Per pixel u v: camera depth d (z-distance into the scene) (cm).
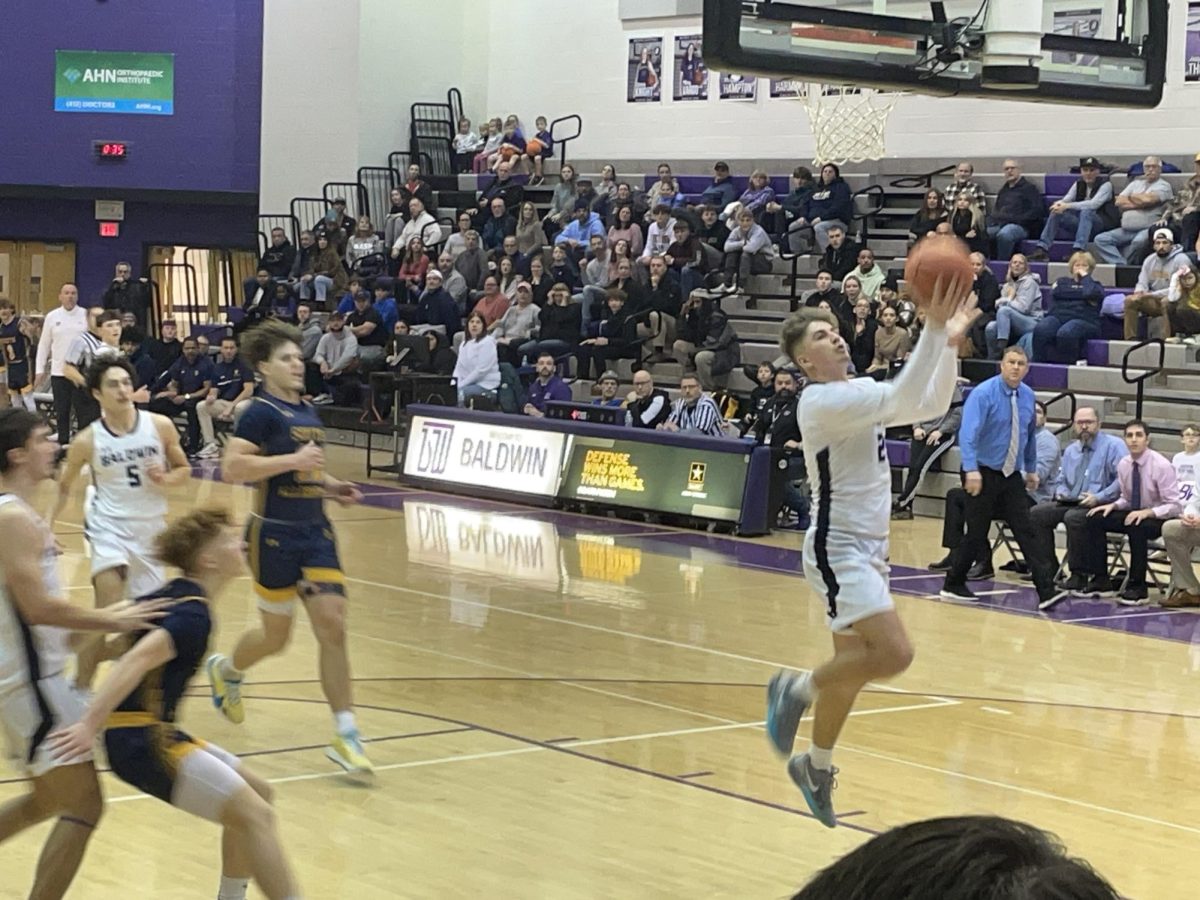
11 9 2719
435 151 2692
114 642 484
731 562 1365
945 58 915
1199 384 1670
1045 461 1350
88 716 412
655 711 820
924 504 1714
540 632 1028
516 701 832
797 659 965
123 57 2741
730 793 666
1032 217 1969
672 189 2253
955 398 1688
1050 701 878
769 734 547
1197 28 1950
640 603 1151
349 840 579
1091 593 1257
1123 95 970
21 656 436
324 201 2638
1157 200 1841
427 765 693
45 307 2797
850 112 1861
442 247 2400
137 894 511
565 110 2602
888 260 2070
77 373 1416
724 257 2133
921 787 688
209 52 2752
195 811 426
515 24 2658
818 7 870
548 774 687
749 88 2383
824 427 523
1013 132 2106
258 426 659
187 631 428
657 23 2478
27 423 440
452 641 989
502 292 2197
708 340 1931
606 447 1656
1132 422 1238
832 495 530
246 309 2506
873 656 523
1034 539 1188
